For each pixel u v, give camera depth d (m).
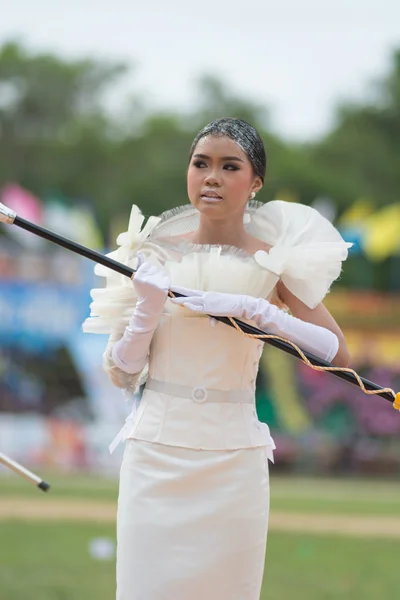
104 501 28.94
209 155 8.87
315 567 19.38
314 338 8.79
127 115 77.88
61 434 45.62
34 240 46.44
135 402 9.55
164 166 71.69
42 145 72.00
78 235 47.00
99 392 46.41
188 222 9.44
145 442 8.80
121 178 71.19
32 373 46.66
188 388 8.81
